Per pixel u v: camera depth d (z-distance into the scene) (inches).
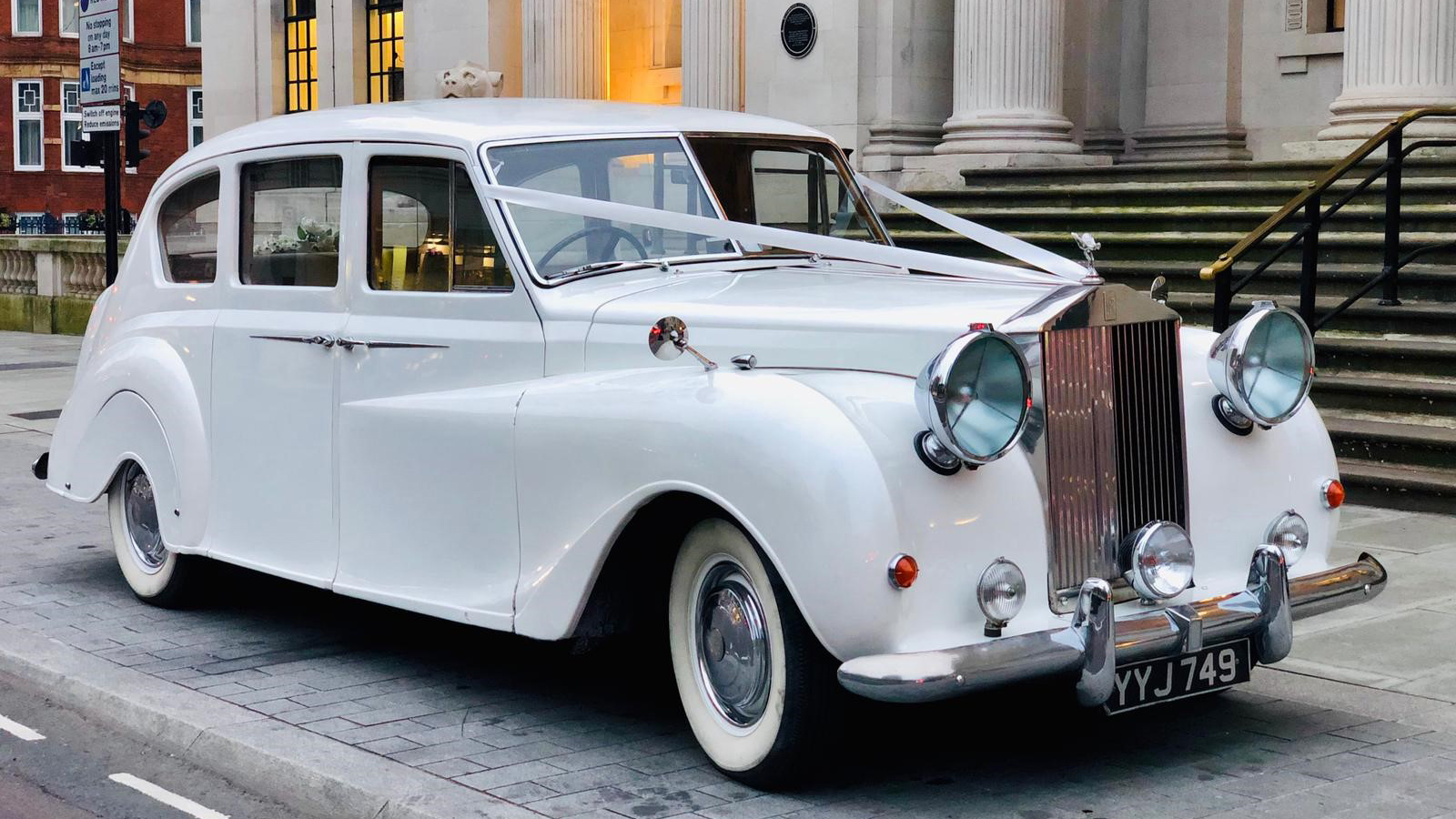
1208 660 183.9
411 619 265.1
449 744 196.5
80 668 233.1
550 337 203.6
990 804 174.1
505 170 215.0
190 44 2064.5
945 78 597.9
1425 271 402.3
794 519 163.8
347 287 228.5
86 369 281.1
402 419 214.5
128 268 277.1
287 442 234.8
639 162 225.8
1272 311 190.1
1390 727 200.5
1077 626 167.8
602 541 185.3
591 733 201.9
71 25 1994.3
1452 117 462.3
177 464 253.3
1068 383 176.2
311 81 943.0
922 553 163.5
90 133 565.9
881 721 205.0
